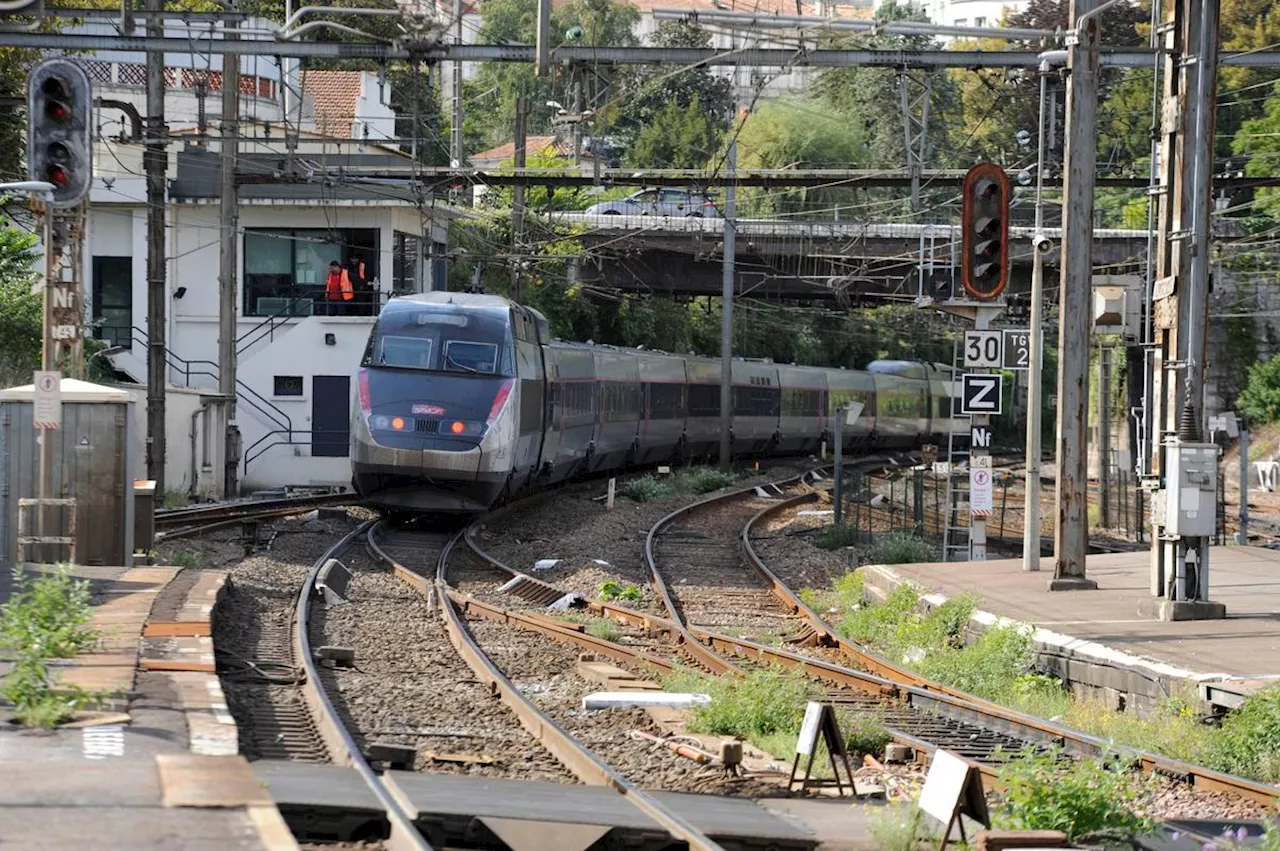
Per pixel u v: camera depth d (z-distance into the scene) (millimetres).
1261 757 31781
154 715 27312
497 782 26359
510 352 83938
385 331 83875
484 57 62781
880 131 198625
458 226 145250
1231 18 187125
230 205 95188
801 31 62656
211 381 118750
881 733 33625
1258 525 108562
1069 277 57688
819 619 55406
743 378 150375
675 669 41875
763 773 30078
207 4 110062
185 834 18297
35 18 63344
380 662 42094
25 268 114938
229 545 71375
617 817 23453
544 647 46875
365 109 159875
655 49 62281
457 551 75688
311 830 22141
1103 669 41188
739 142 196500
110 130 130875
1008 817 25156
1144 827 24828
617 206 155375
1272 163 163875
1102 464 109000
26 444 54938
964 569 65062
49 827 18484
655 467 142000
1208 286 51156
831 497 117688
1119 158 184625
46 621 33906
